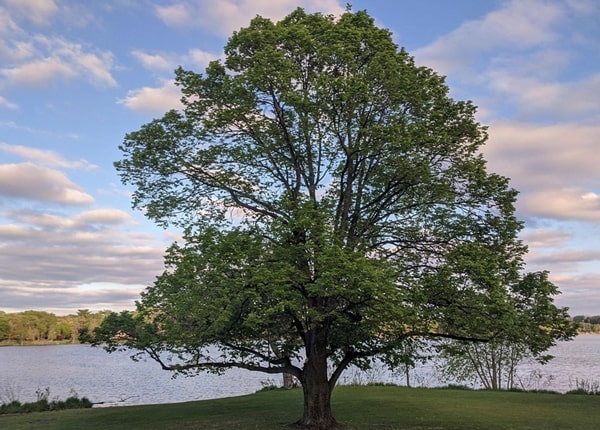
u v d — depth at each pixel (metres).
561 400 26.31
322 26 19.16
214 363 18.61
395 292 14.83
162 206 20.22
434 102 19.22
